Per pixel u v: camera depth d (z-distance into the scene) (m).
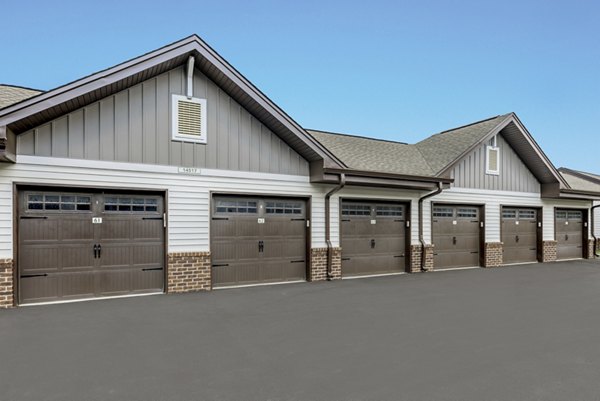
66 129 7.99
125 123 8.52
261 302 8.02
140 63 7.99
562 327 6.29
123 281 8.60
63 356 4.88
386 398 3.83
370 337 5.70
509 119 14.26
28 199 7.83
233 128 9.70
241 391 3.95
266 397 3.83
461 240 13.95
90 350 5.09
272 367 4.56
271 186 10.13
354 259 11.67
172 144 8.98
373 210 12.10
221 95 9.56
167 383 4.12
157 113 8.84
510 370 4.53
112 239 8.52
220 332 5.91
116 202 8.59
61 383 4.11
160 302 7.96
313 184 10.77
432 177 11.98
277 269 10.42
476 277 11.70
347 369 4.52
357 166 11.66
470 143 13.78
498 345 5.39
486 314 7.11
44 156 7.79
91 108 8.21
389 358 4.87
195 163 9.22
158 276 8.93
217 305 7.73
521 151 15.07
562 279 11.41
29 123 7.49
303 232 10.82
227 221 9.80
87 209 8.33
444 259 13.53
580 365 4.70
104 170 8.28
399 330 6.06
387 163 12.73
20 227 7.74
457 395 3.90
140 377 4.27
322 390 3.98
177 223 9.00
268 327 6.19
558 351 5.16
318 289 9.54
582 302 8.21
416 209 12.76
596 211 19.05
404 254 12.62
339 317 6.84
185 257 9.05
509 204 14.95
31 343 5.37
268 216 10.34
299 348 5.21
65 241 8.12
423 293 9.09
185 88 9.14
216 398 3.80
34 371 4.41
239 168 9.73
